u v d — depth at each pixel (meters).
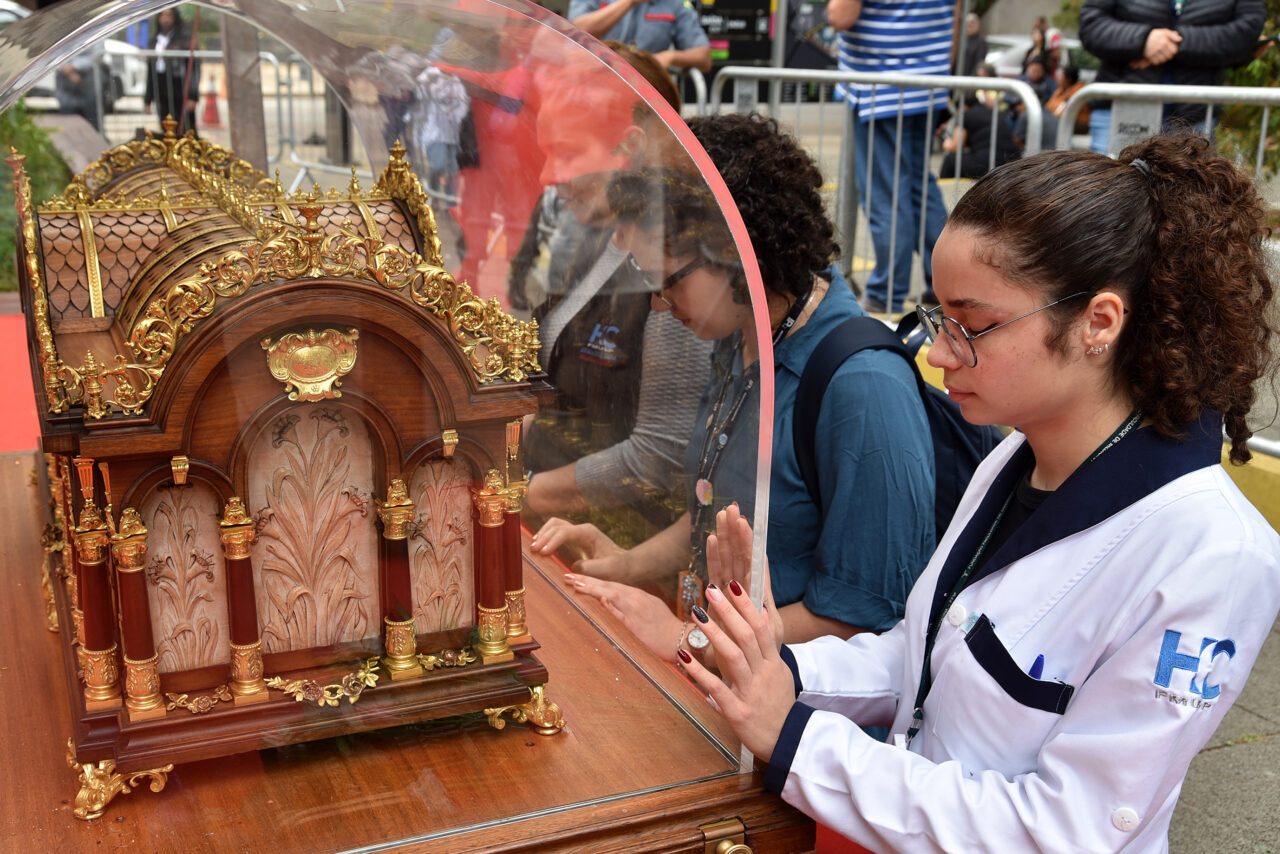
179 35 2.45
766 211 1.61
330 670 1.25
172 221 1.67
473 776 1.21
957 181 4.00
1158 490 1.05
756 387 1.21
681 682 1.40
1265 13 4.11
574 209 1.66
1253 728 2.75
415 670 1.27
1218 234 1.02
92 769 1.12
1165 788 1.00
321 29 1.92
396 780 1.20
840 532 1.60
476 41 1.60
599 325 1.55
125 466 1.10
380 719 1.24
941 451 1.70
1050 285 1.02
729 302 1.26
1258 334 1.08
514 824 1.13
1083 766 1.01
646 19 4.85
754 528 1.22
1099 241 1.01
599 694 1.38
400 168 1.71
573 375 1.59
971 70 10.50
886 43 4.36
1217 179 1.05
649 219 1.42
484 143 1.92
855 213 4.61
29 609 1.64
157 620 1.17
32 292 1.48
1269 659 3.10
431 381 1.20
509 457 1.27
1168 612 0.99
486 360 1.24
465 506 1.28
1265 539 1.01
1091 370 1.07
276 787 1.18
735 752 1.26
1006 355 1.06
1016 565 1.12
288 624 1.23
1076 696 1.06
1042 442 1.15
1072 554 1.09
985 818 1.05
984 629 1.12
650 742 1.29
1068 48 9.55
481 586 1.29
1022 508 1.21
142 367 1.09
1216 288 1.02
